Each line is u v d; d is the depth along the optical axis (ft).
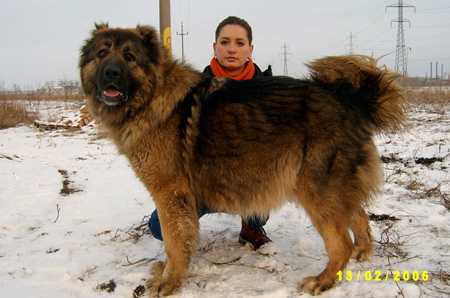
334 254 10.80
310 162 10.48
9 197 19.79
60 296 10.81
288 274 11.75
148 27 11.86
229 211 11.59
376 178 11.28
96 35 12.13
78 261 12.80
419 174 20.17
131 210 17.85
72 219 16.85
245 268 12.21
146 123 11.05
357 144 10.64
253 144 10.75
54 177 23.47
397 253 12.47
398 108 11.29
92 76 11.99
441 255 12.09
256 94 10.96
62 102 76.64
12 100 63.46
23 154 30.37
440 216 14.93
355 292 10.51
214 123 10.89
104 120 11.93
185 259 11.33
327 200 10.55
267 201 11.20
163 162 11.10
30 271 12.19
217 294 10.81
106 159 28.58
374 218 15.15
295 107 10.63
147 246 13.93
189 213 11.27
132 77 11.12
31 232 15.65
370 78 11.09
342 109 10.66
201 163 11.05
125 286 11.32
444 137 28.84
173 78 11.39
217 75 13.39
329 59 11.10
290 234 14.66
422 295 9.96
